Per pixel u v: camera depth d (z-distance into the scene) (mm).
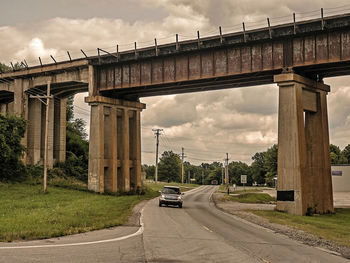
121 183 50219
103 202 33344
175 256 11547
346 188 82188
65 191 42906
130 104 51750
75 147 65562
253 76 39531
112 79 46750
